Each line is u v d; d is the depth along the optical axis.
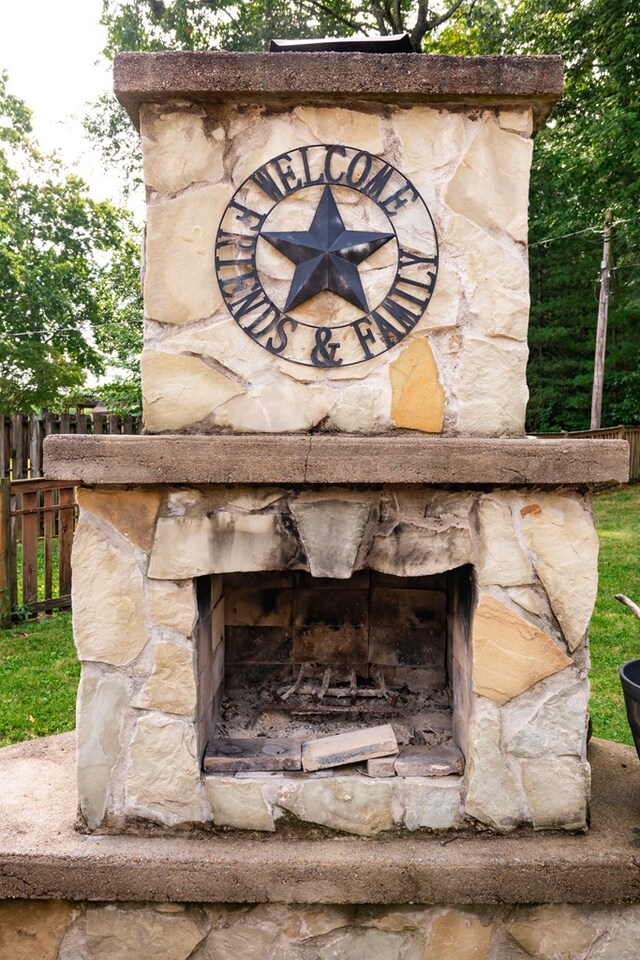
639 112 8.52
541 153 10.21
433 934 2.06
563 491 2.08
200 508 2.07
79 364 16.02
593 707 3.87
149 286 2.09
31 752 2.73
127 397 7.97
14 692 4.07
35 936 2.08
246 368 2.11
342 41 2.30
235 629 2.73
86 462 1.97
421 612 2.71
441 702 2.63
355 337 2.11
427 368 2.12
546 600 2.09
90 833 2.12
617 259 14.62
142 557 2.07
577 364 15.06
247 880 2.00
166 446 1.97
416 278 2.11
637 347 14.86
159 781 2.10
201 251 2.09
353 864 1.99
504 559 2.08
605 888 2.00
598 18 8.74
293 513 2.07
